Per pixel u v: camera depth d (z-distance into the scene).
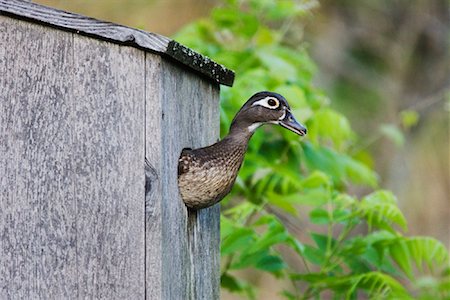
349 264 10.41
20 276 7.80
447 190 16.92
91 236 7.80
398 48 17.38
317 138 11.57
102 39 7.85
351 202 10.44
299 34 13.03
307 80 12.16
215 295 8.79
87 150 7.83
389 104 17.09
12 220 7.82
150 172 7.78
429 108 16.86
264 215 10.26
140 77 7.82
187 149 8.23
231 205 12.20
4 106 7.86
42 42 7.89
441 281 11.64
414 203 16.88
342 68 17.30
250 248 9.91
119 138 7.82
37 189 7.83
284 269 10.84
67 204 7.82
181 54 8.00
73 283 7.80
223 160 8.07
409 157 16.78
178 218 8.02
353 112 17.17
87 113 7.85
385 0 17.56
